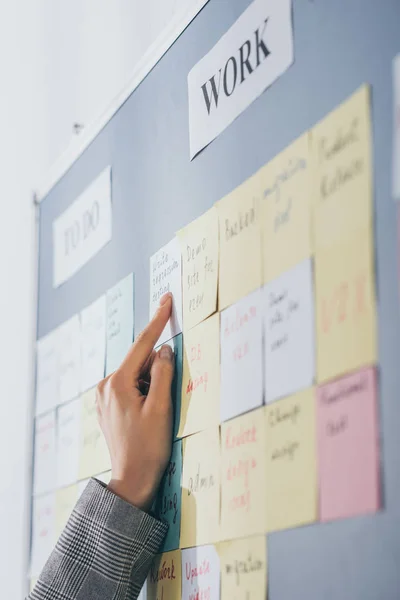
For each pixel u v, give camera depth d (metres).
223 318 0.87
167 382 0.96
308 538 0.70
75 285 1.33
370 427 0.64
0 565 1.63
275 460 0.76
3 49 1.86
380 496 0.62
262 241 0.81
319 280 0.71
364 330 0.65
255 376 0.80
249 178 0.85
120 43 1.49
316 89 0.75
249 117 0.86
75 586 0.92
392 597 0.61
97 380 1.20
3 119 1.83
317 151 0.74
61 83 1.69
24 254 1.72
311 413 0.71
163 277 1.03
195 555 0.88
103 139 1.26
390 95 0.65
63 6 1.72
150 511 0.98
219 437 0.85
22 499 1.59
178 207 1.00
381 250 0.64
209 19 0.96
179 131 1.02
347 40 0.71
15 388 1.68
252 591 0.77
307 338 0.72
